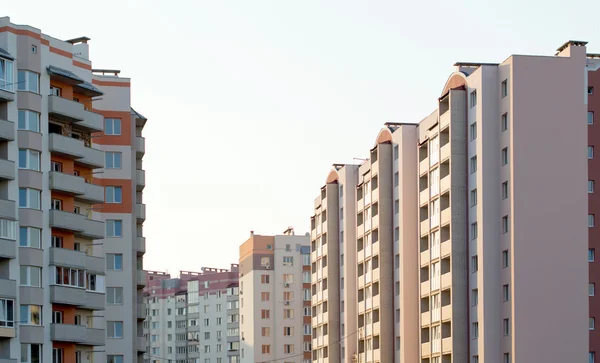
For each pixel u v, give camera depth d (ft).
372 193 416.05
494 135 314.96
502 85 313.32
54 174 287.07
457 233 327.06
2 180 276.82
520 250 300.20
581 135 306.55
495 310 308.60
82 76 311.88
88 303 297.12
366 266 426.10
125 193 342.85
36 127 284.82
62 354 286.66
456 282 325.42
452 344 322.55
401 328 382.22
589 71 311.47
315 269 517.55
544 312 298.15
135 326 345.10
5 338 269.85
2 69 277.03
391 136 404.36
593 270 306.14
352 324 455.63
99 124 307.58
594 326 303.48
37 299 278.26
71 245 295.48
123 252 339.98
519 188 302.66
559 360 296.71
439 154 344.90
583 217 303.48
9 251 272.72
